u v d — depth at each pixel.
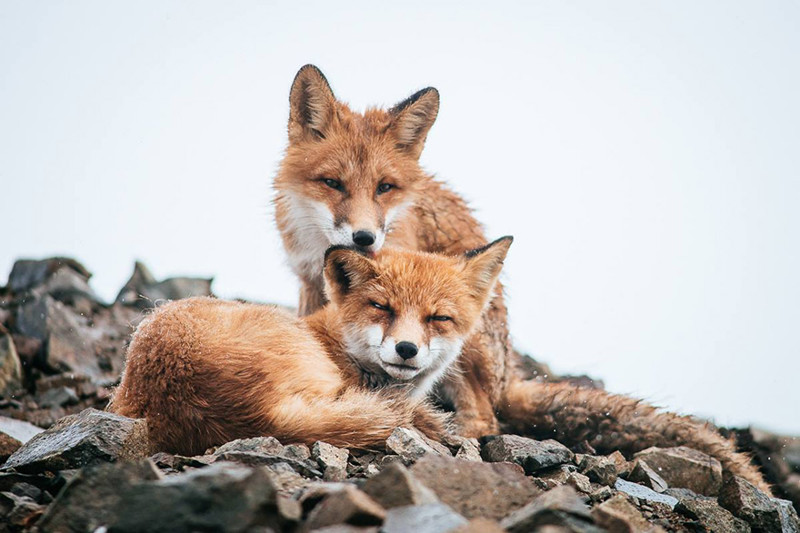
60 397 14.33
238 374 9.30
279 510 5.75
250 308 10.49
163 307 10.61
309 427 9.12
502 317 13.79
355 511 5.93
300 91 13.69
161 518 5.55
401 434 9.05
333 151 13.32
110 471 6.45
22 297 17.64
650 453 11.64
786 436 15.22
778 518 9.50
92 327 17.30
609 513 6.73
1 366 14.46
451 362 12.07
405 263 11.45
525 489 7.13
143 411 9.30
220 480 5.64
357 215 12.66
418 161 14.21
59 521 6.27
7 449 10.17
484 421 12.76
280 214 13.98
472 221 14.90
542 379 18.36
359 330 11.00
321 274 13.65
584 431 13.22
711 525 8.70
